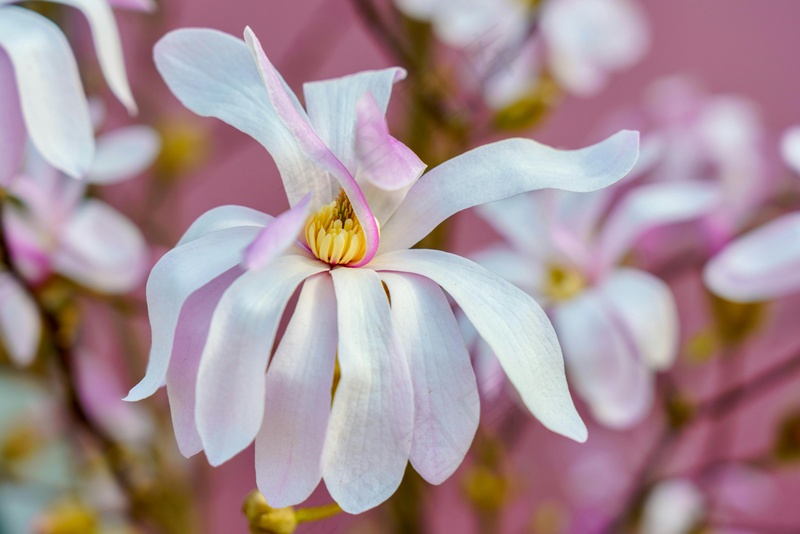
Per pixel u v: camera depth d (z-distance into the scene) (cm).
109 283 61
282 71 84
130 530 69
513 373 47
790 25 119
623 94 116
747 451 92
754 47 121
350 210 49
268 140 49
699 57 121
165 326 47
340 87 51
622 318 61
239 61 50
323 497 49
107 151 61
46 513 68
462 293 48
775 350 88
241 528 88
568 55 73
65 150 51
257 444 46
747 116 78
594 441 84
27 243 60
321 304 48
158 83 77
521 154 50
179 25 92
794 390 88
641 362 61
